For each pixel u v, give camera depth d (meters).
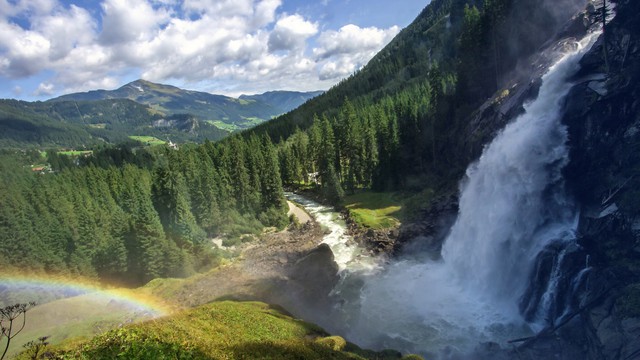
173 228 69.00
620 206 36.53
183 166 101.12
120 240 65.06
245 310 39.78
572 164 45.19
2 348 44.47
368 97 179.62
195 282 59.69
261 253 71.44
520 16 77.56
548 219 45.62
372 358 34.16
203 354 25.12
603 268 34.91
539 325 40.69
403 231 69.75
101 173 119.81
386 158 93.88
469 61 87.25
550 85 54.53
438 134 88.94
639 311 29.84
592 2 64.56
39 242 68.31
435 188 80.06
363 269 62.56
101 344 25.69
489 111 71.75
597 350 32.31
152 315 47.88
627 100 41.12
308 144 127.06
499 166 54.81
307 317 49.59
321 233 78.81
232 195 90.81
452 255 59.22
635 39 44.75
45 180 114.69
